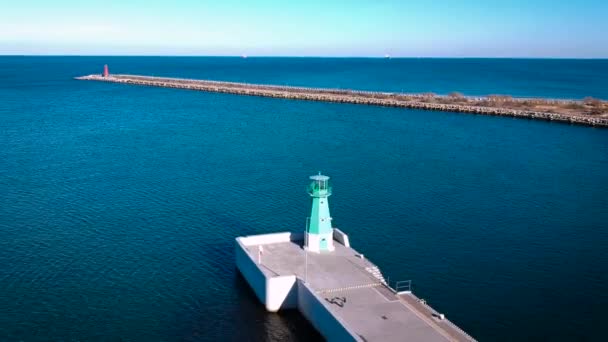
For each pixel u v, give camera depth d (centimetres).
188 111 16275
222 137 11712
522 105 16650
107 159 9481
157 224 6241
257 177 8262
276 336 3994
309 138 11606
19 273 4947
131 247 5578
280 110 16550
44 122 13938
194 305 4425
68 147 10562
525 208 6844
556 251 5528
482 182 8038
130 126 13325
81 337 3972
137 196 7300
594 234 5978
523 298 4578
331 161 9350
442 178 8250
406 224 6256
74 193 7431
